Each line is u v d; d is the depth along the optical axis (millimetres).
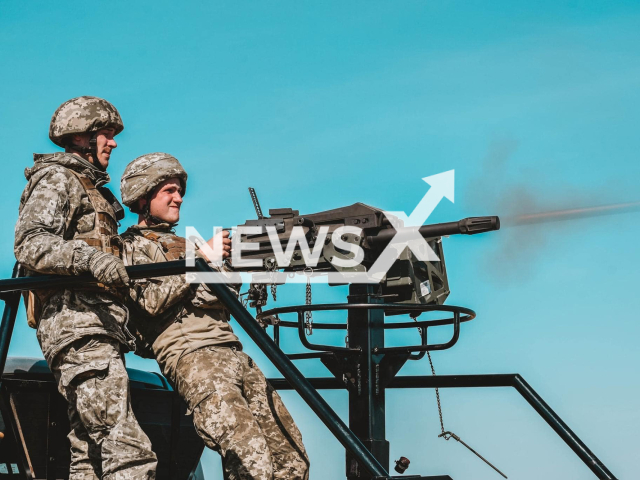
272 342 3793
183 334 4480
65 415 4492
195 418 4316
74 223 4156
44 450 4426
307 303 5137
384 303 5109
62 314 4004
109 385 3945
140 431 3941
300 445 4602
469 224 4684
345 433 3730
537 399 5023
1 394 4285
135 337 4598
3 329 4188
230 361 4480
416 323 5512
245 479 4121
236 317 3836
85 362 3953
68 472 4461
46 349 4031
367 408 5027
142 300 4418
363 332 5125
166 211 4812
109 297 4109
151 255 4543
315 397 3770
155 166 4812
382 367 5105
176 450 4922
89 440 4172
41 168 4152
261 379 4645
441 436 5277
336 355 5113
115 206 4453
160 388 4973
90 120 4348
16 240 3982
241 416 4270
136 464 3844
